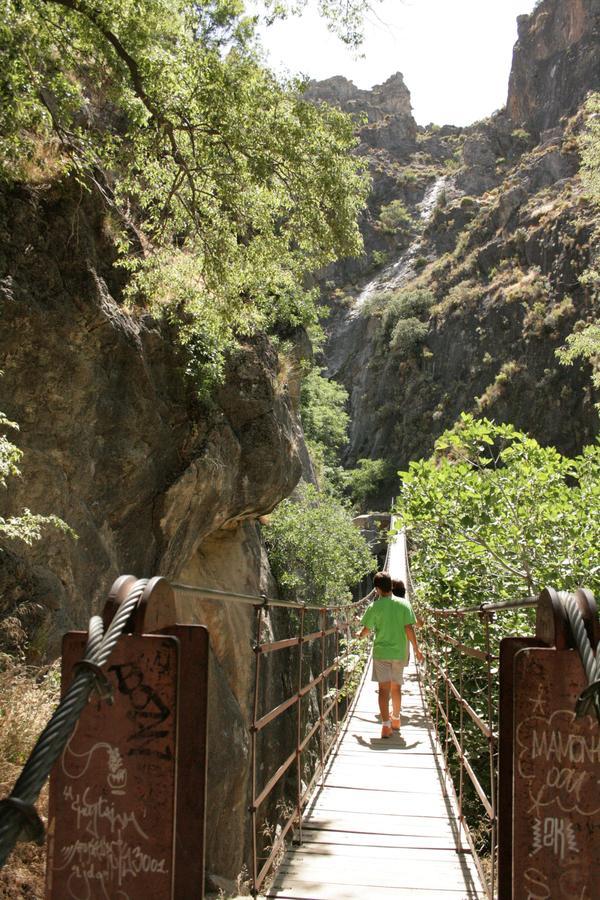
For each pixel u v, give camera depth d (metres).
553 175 106.81
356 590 52.97
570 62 129.62
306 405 42.19
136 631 1.87
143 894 1.84
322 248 10.95
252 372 14.13
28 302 8.66
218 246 10.70
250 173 10.25
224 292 10.80
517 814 1.89
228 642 14.31
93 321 9.58
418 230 137.12
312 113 10.20
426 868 5.03
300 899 4.48
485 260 104.31
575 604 1.82
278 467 14.52
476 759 10.08
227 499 13.60
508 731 1.96
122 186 10.62
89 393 9.58
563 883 1.86
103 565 9.72
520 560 11.05
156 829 1.85
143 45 8.98
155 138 10.01
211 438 12.36
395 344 105.12
